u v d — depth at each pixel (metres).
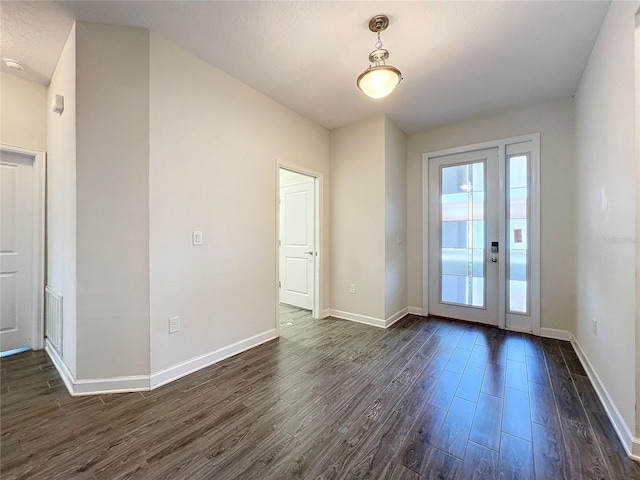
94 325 1.96
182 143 2.24
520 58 2.30
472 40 2.10
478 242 3.54
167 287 2.15
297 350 2.73
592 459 1.38
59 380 2.14
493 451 1.43
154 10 1.85
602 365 1.89
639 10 1.38
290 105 3.17
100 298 1.97
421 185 3.92
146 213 2.04
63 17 1.89
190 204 2.29
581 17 1.86
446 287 3.78
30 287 2.72
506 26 1.96
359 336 3.10
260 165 2.90
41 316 2.72
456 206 3.69
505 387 2.04
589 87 2.27
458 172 3.67
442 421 1.67
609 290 1.78
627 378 1.49
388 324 3.49
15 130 2.56
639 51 1.40
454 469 1.33
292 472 1.31
